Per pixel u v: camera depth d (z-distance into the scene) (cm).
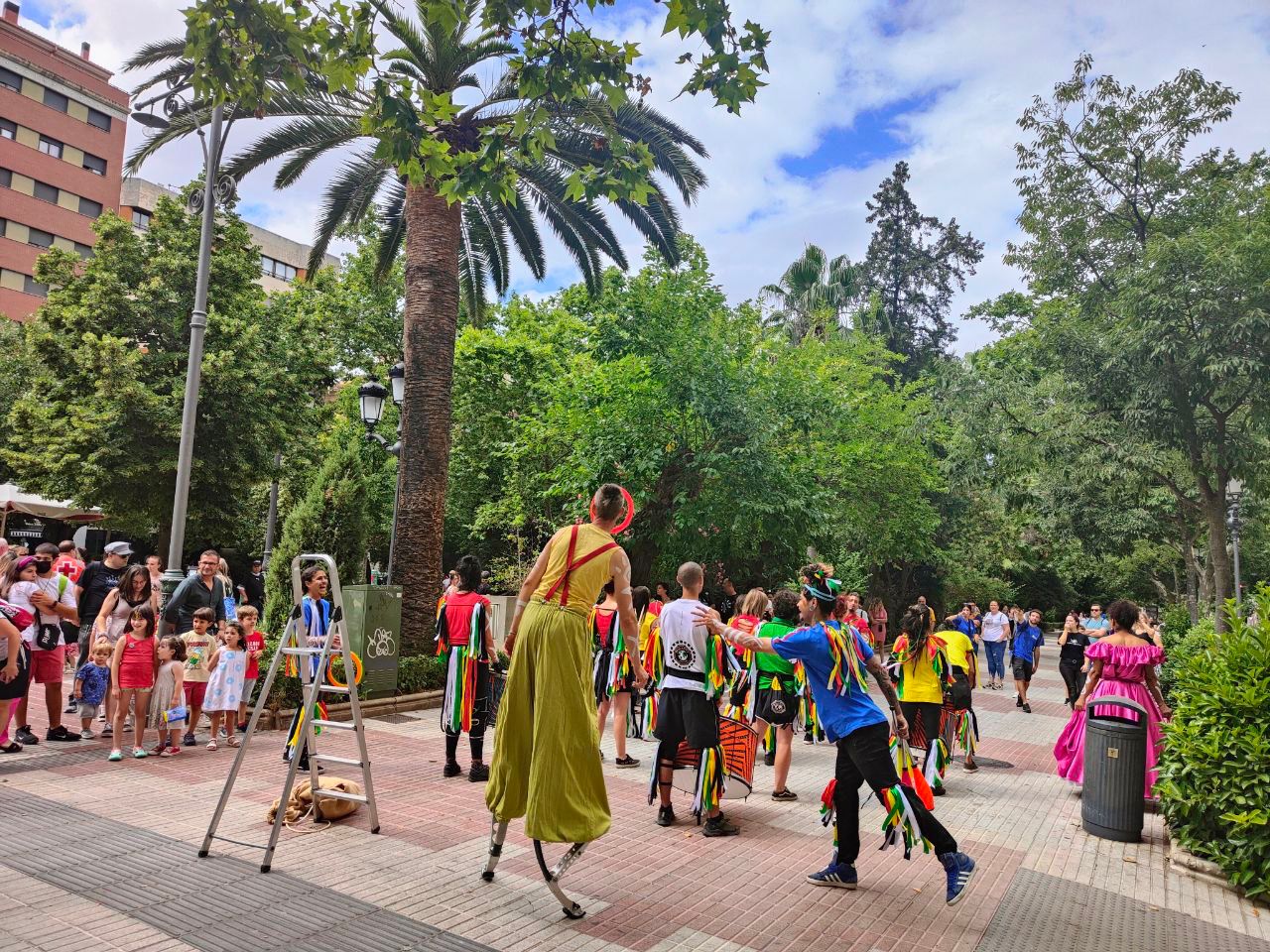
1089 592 4997
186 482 1020
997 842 638
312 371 2180
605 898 471
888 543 2586
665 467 1652
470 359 2298
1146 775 694
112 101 4669
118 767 736
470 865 511
